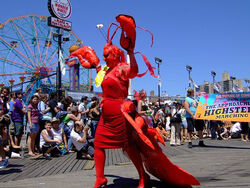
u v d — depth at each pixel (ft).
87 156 20.53
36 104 22.90
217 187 9.56
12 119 22.52
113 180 12.25
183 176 9.41
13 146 20.30
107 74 10.29
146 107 22.70
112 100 10.05
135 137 9.97
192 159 18.08
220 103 26.25
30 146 22.88
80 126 20.70
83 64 12.02
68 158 21.30
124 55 10.66
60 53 43.98
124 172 14.34
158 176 10.48
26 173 15.23
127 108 9.71
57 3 50.83
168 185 10.70
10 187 11.64
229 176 11.71
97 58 11.91
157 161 9.65
